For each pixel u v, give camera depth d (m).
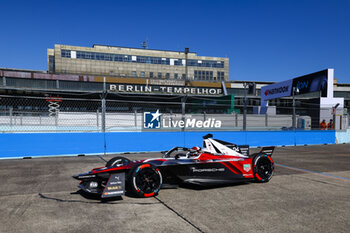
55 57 68.50
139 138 12.03
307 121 20.05
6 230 3.39
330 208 4.36
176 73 77.81
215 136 13.41
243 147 6.92
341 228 3.55
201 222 3.70
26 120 17.06
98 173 4.85
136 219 3.80
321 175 7.17
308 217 3.94
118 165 5.42
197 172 5.61
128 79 41.00
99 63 71.94
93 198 4.83
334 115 18.08
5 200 4.68
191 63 79.12
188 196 5.00
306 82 19.62
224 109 32.16
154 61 76.31
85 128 16.66
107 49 72.62
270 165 6.39
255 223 3.68
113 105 39.19
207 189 5.56
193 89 43.09
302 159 10.24
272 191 5.43
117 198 4.83
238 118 19.53
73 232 3.35
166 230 3.42
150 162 5.45
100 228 3.48
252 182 6.28
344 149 13.89
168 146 12.55
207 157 5.95
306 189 5.62
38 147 10.38
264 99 24.39
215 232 3.37
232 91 44.97
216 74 80.94
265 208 4.33
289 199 4.86
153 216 3.92
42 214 3.99
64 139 10.77
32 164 8.55
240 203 4.59
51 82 37.09
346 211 4.21
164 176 5.57
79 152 11.00
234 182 5.98
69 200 4.70
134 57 74.88
